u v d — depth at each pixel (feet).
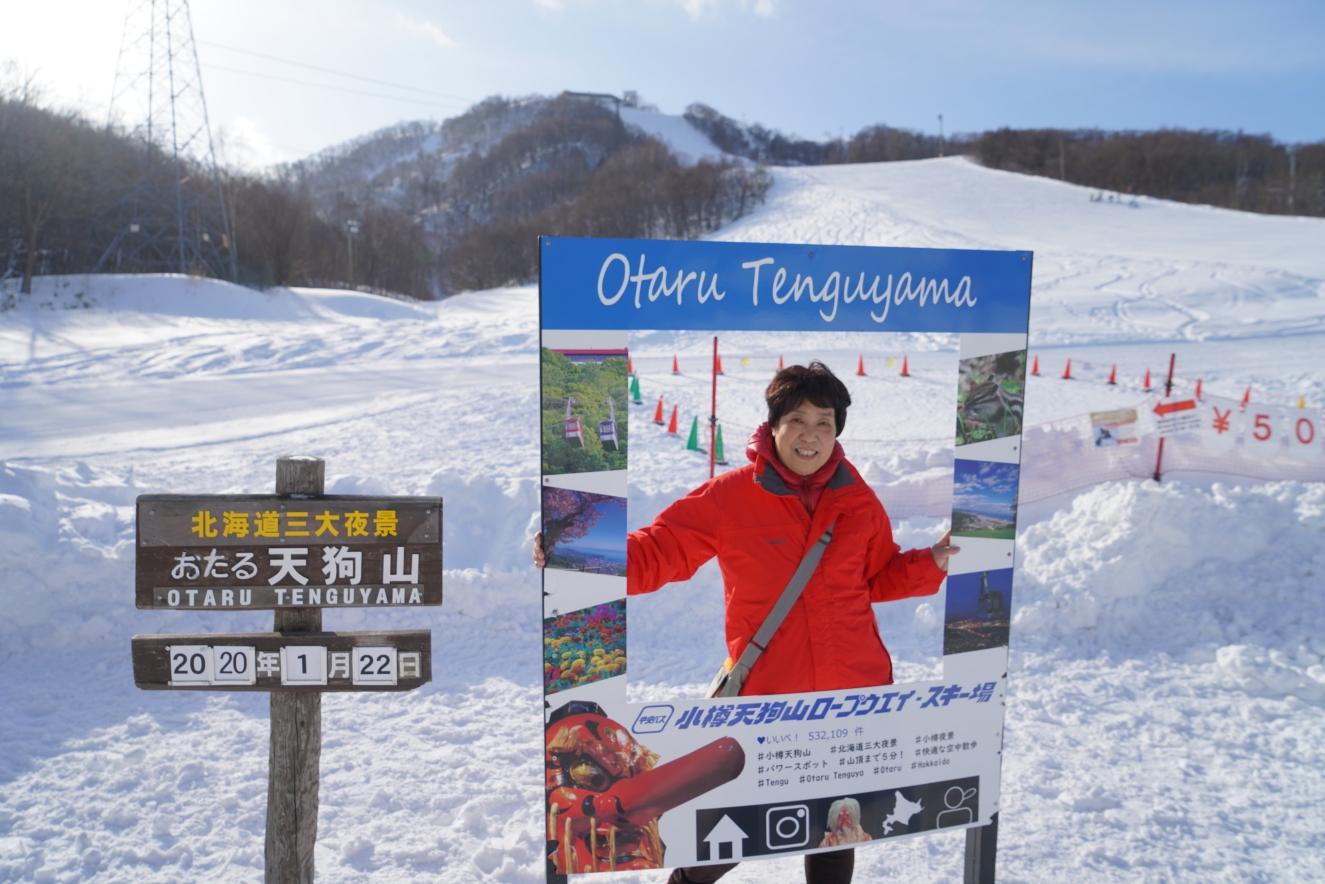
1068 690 14.19
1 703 13.05
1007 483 8.14
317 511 7.13
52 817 10.25
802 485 7.55
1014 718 13.30
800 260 7.38
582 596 7.16
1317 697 13.62
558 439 6.98
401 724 12.90
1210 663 14.93
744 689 7.54
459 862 9.66
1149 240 137.49
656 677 15.01
